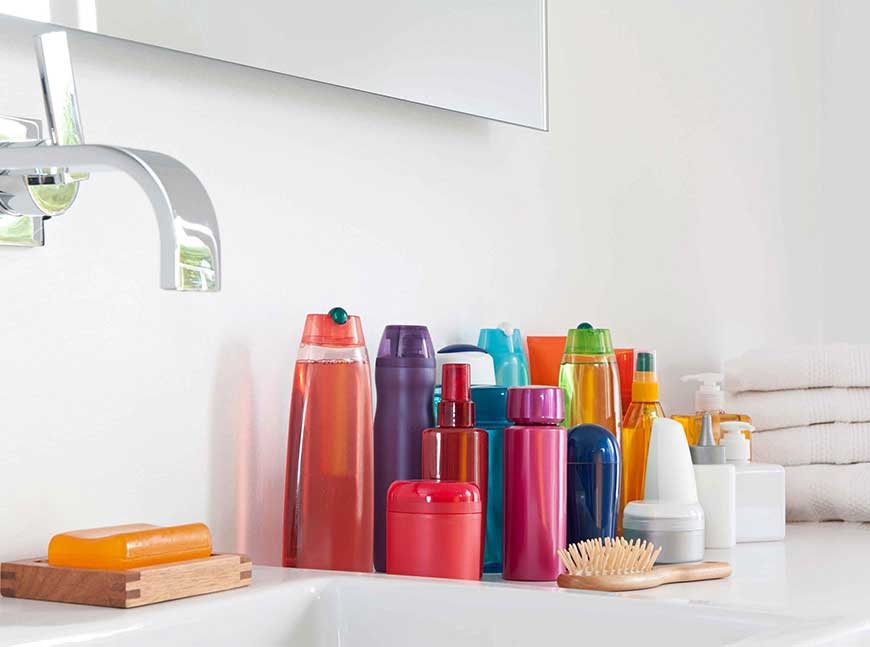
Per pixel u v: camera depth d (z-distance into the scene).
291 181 1.07
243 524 1.01
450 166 1.26
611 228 1.52
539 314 1.39
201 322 0.98
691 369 1.67
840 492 1.46
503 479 1.01
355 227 1.14
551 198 1.41
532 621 0.81
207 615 0.76
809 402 1.50
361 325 1.08
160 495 0.94
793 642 0.65
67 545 0.78
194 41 0.96
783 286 1.91
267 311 1.04
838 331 2.00
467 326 1.28
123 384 0.92
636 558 0.95
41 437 0.86
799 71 1.97
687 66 1.68
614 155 1.53
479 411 1.07
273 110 1.06
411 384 1.04
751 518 1.28
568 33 1.45
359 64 1.12
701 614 0.76
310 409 0.97
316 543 0.96
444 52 1.21
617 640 0.78
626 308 1.54
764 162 1.86
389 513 0.94
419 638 0.83
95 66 0.91
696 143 1.69
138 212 0.94
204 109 1.00
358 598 0.86
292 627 0.83
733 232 1.77
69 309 0.88
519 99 1.30
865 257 1.98
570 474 1.04
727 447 1.32
